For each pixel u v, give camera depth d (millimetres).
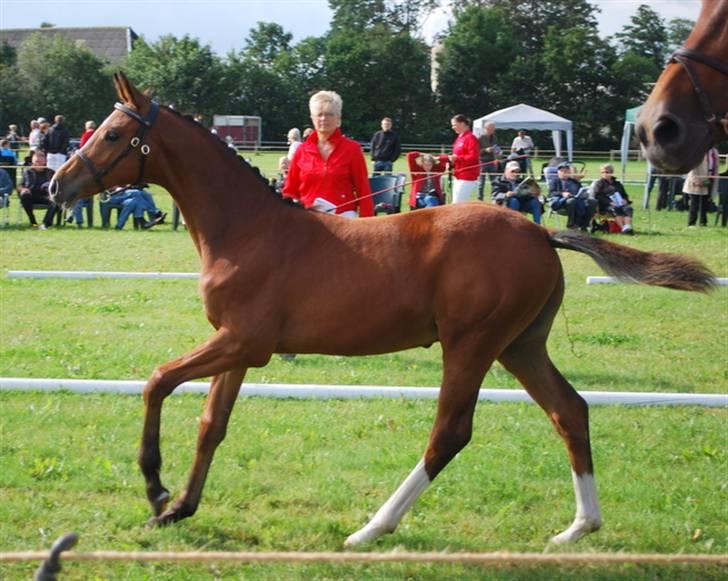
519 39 77000
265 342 5254
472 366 5148
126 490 6000
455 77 63406
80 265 15148
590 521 5363
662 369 9234
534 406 7809
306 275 5254
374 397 7957
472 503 5879
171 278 14008
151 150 5508
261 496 5957
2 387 7945
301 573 4934
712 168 20266
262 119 58969
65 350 9445
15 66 56656
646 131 4418
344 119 62062
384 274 5188
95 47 74312
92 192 5602
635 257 5227
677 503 5965
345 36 62344
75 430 7035
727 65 4367
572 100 63531
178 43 56469
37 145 22109
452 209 5309
